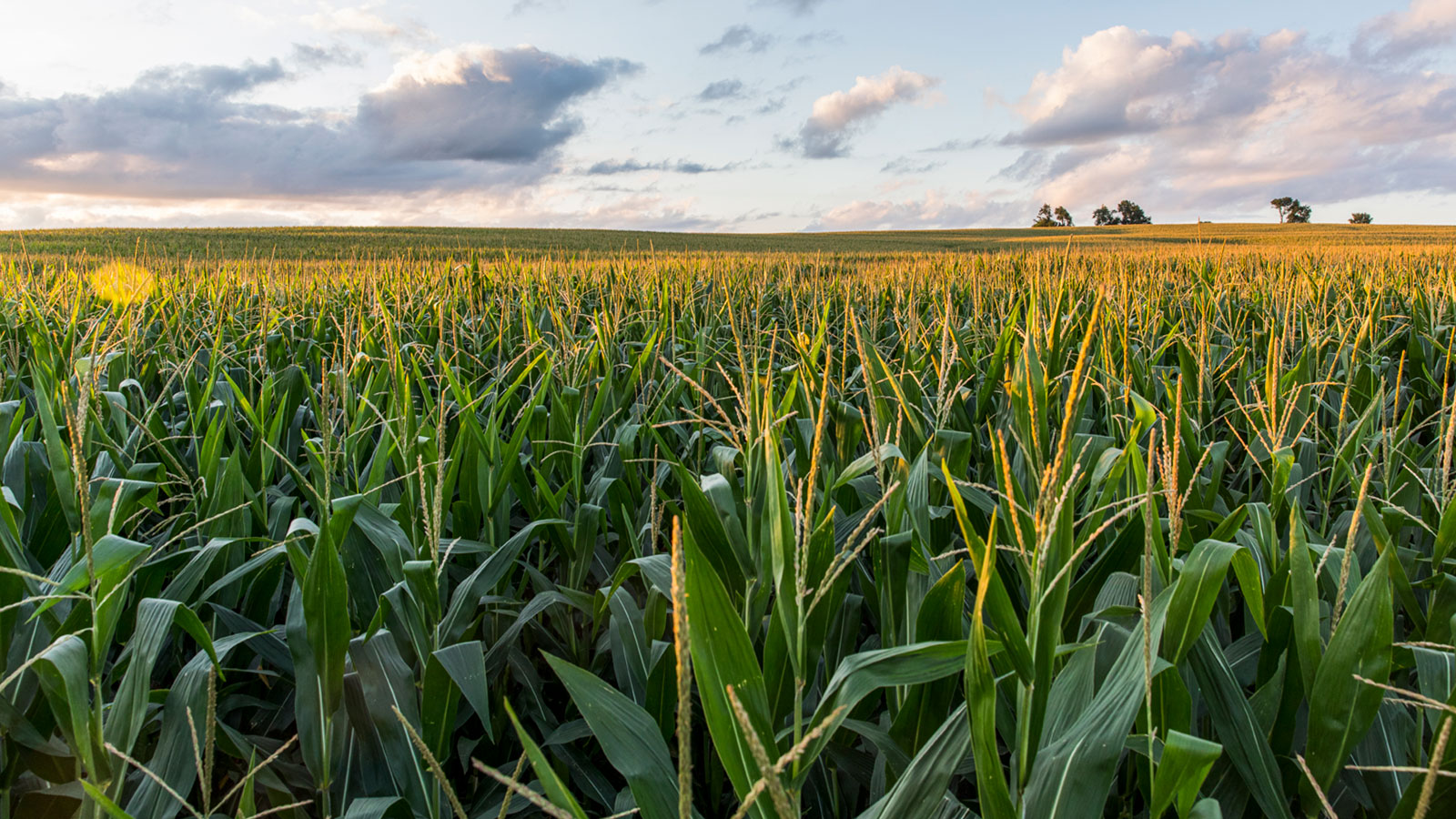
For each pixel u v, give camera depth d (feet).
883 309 25.99
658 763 4.71
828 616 5.44
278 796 5.97
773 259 48.83
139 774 6.61
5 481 8.31
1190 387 12.70
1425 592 7.89
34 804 6.00
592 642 8.95
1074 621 6.39
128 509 7.02
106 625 5.58
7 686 6.23
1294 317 16.17
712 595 4.03
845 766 6.51
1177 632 4.84
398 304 21.61
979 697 3.97
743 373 6.67
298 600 6.43
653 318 20.67
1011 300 18.60
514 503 11.37
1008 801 4.08
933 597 5.14
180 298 23.65
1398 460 9.16
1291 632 5.53
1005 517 5.92
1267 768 4.94
